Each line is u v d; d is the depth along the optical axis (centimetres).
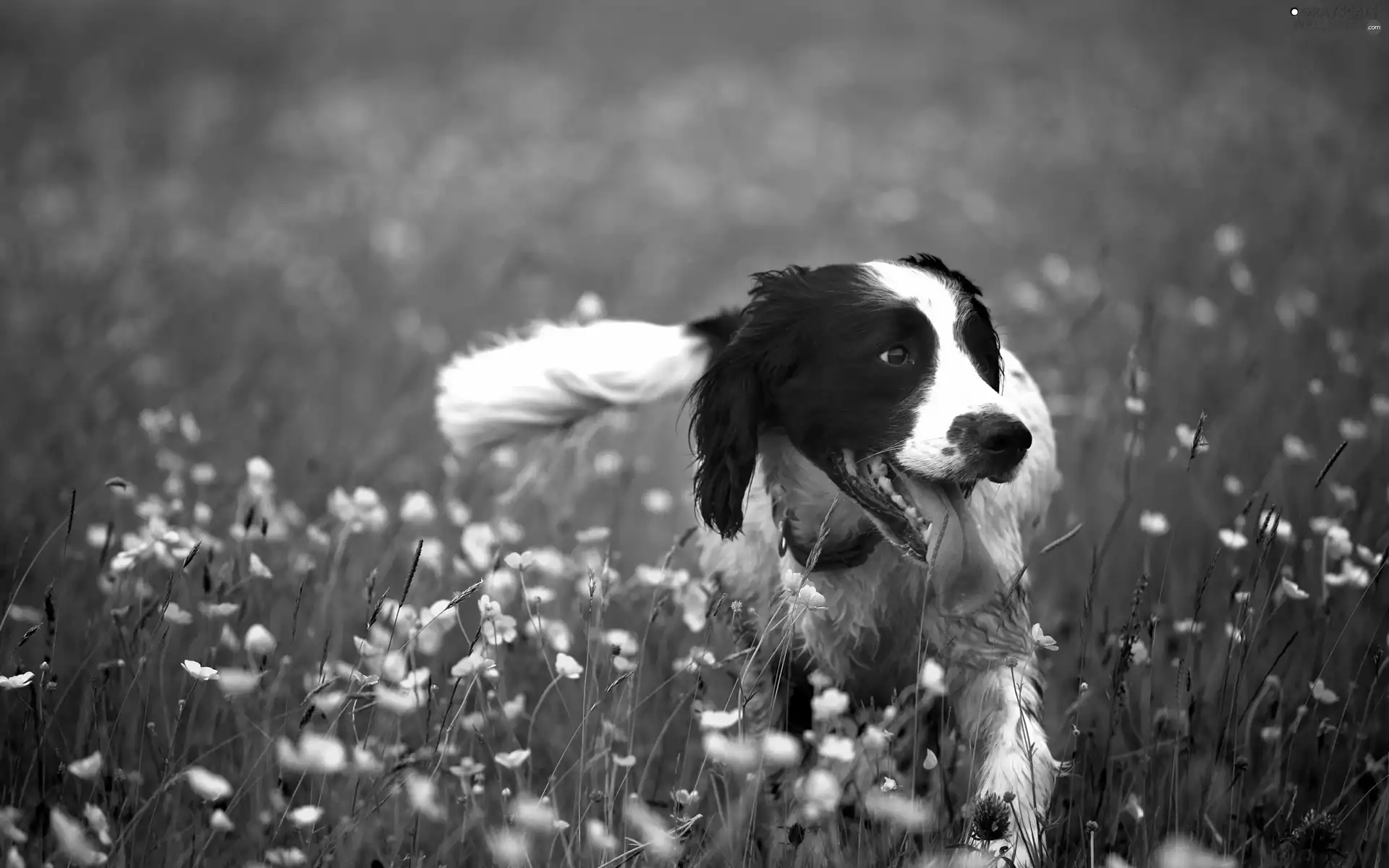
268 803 508
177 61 3164
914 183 1838
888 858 449
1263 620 515
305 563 657
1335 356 911
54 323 1239
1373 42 2372
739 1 3462
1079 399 940
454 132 2452
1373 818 469
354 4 3666
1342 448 462
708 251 1673
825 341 518
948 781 507
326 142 2409
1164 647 596
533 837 484
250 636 482
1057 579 704
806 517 547
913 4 3306
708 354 629
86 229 1773
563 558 679
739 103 2495
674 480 929
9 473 870
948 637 532
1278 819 484
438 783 509
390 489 877
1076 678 597
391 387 1134
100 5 3591
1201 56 2509
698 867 444
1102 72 2430
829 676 562
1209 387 892
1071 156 1862
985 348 531
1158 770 509
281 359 1241
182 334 1309
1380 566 489
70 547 738
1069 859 470
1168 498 762
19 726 534
